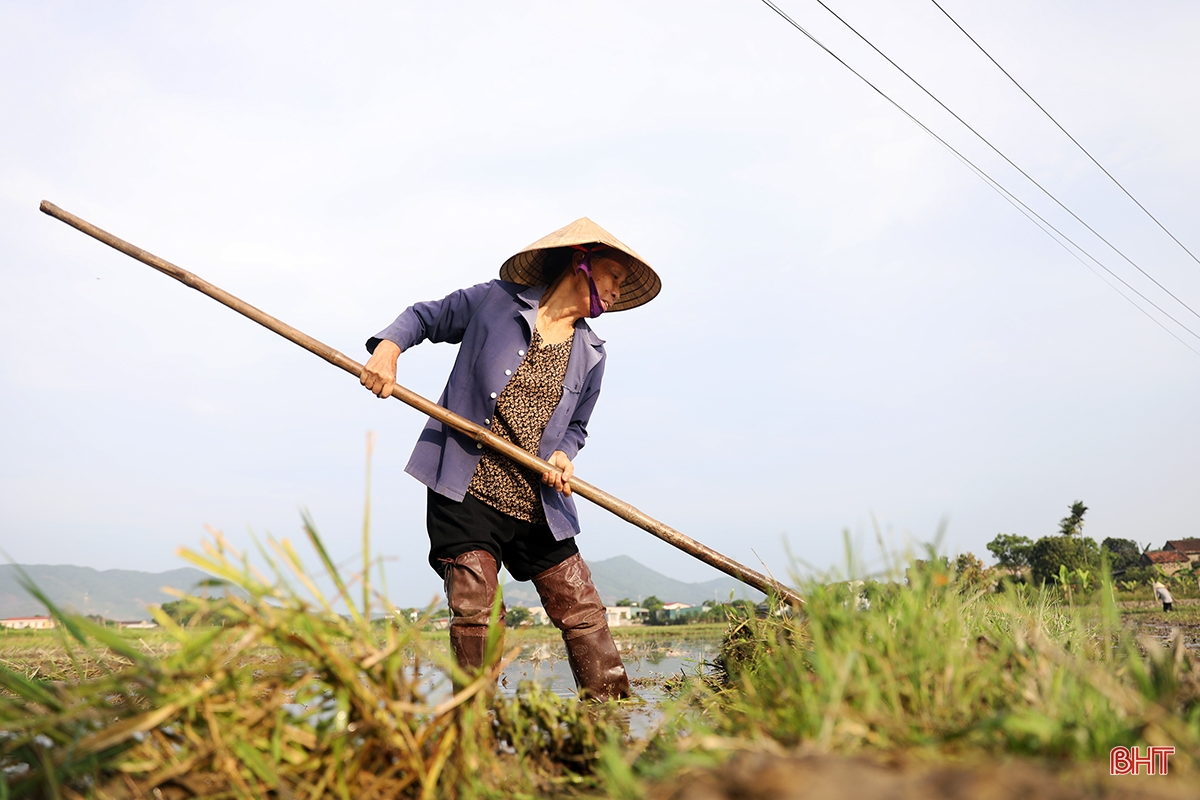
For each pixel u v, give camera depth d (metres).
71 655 1.65
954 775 0.95
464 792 1.58
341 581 1.66
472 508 3.39
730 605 3.65
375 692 1.59
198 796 1.47
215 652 1.56
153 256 3.35
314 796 1.46
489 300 3.71
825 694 1.48
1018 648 1.78
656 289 4.08
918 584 1.87
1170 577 24.30
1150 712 1.23
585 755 1.99
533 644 6.92
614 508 3.55
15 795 1.45
